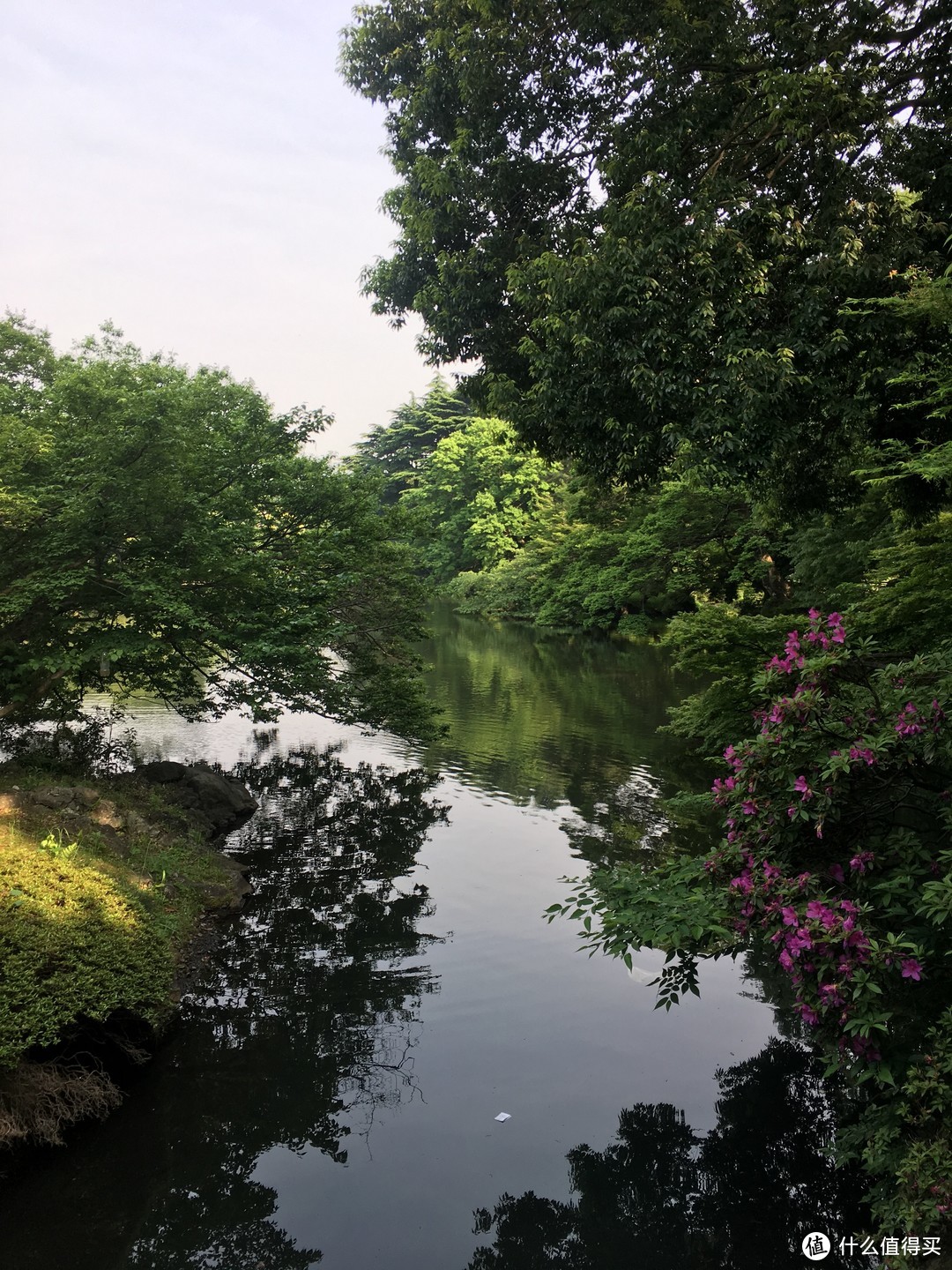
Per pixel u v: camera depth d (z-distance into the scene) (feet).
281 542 42.19
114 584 33.96
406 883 33.68
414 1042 22.41
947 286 24.08
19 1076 18.47
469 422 181.88
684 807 42.91
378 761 53.78
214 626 36.52
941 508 33.76
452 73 35.53
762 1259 15.20
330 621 40.45
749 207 30.19
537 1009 24.14
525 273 32.83
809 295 28.76
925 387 29.84
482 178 35.96
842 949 13.47
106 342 40.45
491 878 34.27
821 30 32.17
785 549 74.49
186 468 33.58
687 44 31.83
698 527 87.30
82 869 23.94
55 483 31.12
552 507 155.02
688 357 28.89
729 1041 22.59
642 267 29.58
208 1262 15.25
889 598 26.27
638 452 32.19
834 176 30.94
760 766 15.83
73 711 39.40
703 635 32.04
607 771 50.70
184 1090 20.44
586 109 36.14
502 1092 20.26
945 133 32.53
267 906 31.30
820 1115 19.43
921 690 16.02
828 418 32.65
